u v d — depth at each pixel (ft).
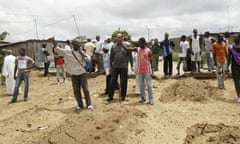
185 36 45.68
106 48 36.04
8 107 36.52
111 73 32.50
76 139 21.17
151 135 23.07
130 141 21.66
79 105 30.37
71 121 24.23
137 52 31.53
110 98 32.81
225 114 28.09
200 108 30.07
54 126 26.08
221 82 37.11
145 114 27.27
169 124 25.64
